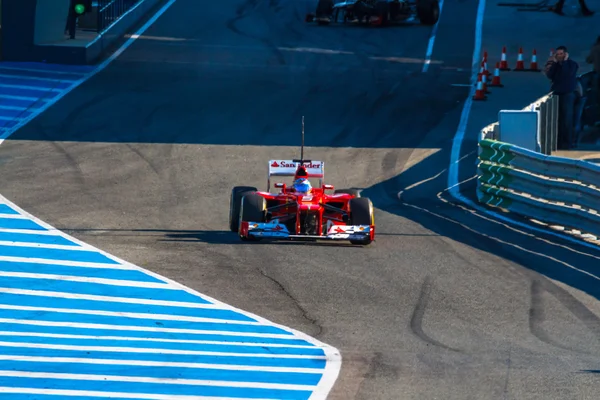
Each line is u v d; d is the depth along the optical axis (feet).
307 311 147.74
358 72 406.41
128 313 143.54
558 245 199.93
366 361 123.24
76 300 149.89
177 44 451.53
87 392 106.63
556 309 153.38
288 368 118.42
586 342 135.95
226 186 249.75
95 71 396.16
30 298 150.10
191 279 164.14
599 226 205.16
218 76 390.83
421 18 515.50
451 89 385.50
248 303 151.12
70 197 231.09
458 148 302.45
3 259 174.40
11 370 113.70
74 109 334.65
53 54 406.62
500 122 262.47
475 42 481.46
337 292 159.02
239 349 126.21
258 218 186.19
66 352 122.11
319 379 114.52
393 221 217.36
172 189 244.01
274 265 174.60
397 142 307.37
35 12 404.57
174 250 184.55
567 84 306.35
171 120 322.96
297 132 314.14
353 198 190.49
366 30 497.87
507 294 161.38
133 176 255.91
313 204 184.14
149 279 163.63
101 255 179.42
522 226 218.18
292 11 537.65
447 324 143.33
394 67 420.36
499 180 237.45
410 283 165.99
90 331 133.08
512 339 136.46
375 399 108.06
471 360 125.29
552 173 220.64
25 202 224.12
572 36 503.61
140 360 119.55
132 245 188.14
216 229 204.85
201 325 138.31
